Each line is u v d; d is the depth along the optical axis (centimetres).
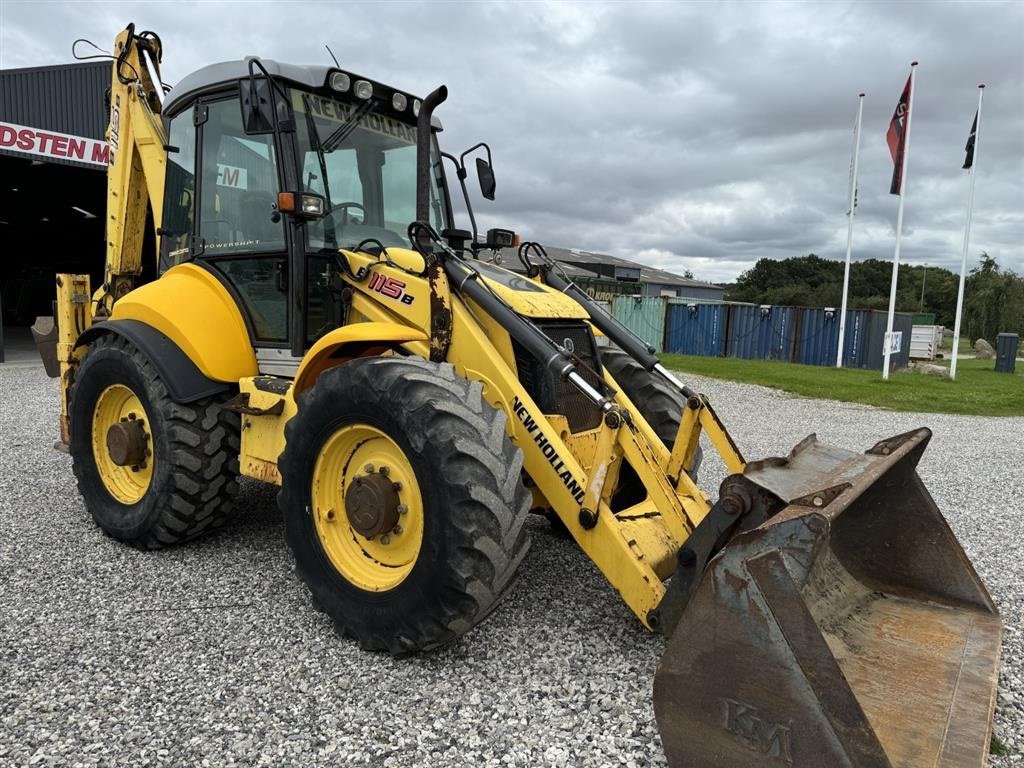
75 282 542
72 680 281
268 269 395
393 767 233
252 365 410
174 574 386
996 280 4525
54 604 348
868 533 310
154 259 570
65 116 1463
